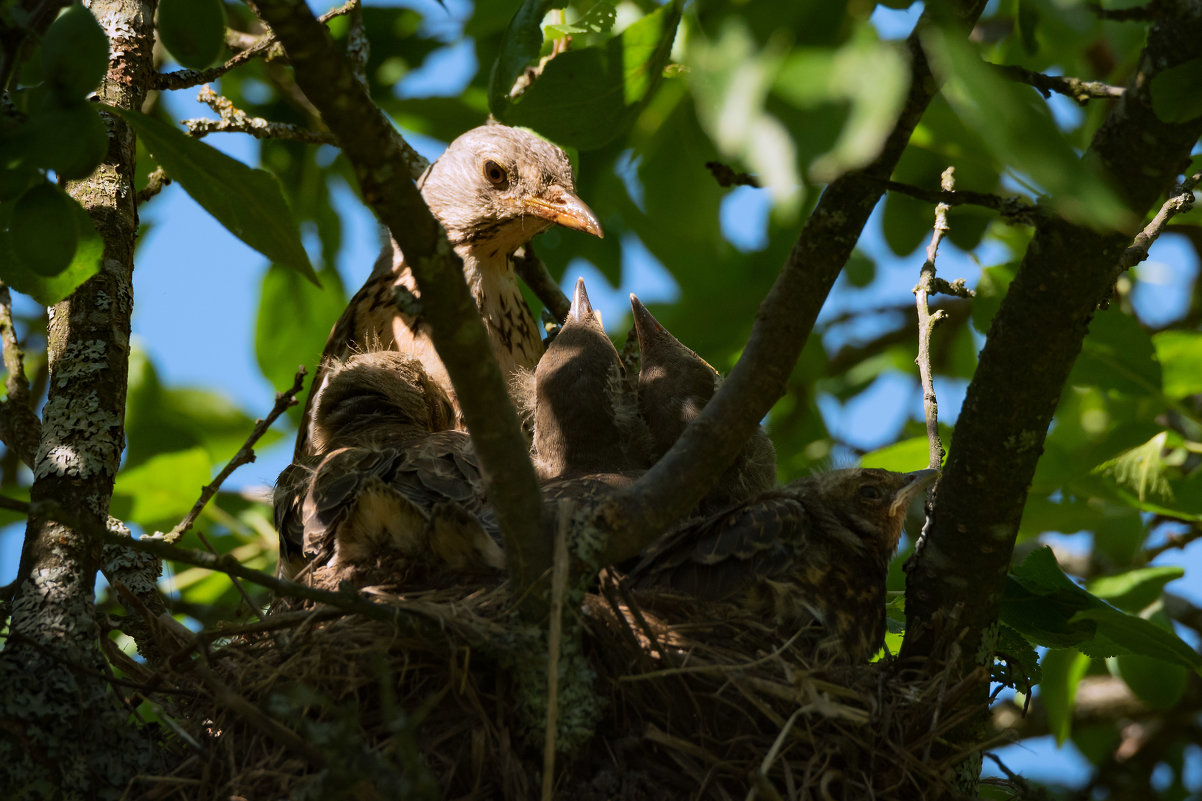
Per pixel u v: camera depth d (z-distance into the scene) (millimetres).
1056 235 6844
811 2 4668
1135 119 6523
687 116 12805
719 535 8414
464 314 5676
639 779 7152
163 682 7660
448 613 7090
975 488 7727
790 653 7930
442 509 7855
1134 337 10773
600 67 6770
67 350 8320
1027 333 7211
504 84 7516
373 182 5352
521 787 6992
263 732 7051
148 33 9516
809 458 14750
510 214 12328
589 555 6438
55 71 5617
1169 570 11273
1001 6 11820
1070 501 11758
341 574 8406
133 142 9258
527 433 11266
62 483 7758
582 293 10711
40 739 6809
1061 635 9250
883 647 9164
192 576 13234
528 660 6723
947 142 8125
